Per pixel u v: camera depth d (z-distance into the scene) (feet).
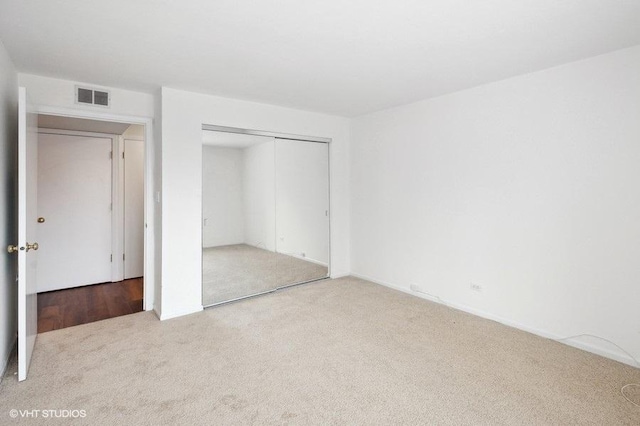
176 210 10.46
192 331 9.41
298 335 9.15
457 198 11.00
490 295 10.26
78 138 13.70
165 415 5.91
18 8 5.78
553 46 7.43
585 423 5.72
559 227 8.72
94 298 12.47
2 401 6.24
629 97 7.52
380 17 6.16
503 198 9.82
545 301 9.05
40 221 12.62
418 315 10.59
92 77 9.29
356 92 10.88
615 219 7.82
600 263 8.07
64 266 13.55
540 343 8.68
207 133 11.76
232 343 8.67
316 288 13.46
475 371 7.34
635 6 5.77
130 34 6.79
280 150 13.70
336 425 5.68
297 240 14.49
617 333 7.85
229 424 5.70
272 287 13.38
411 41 7.16
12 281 8.26
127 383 6.87
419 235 12.30
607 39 7.07
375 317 10.43
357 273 15.12
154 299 11.22
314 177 14.74
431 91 10.82
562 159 8.59
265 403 6.25
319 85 10.12
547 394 6.52
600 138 7.96
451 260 11.29
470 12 6.00
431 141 11.69
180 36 6.88
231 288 12.80
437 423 5.73
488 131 10.07
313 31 6.70
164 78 9.39
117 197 14.57
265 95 11.18
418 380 7.00
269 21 6.29
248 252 13.19
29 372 7.23
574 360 7.82
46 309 11.28
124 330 9.48
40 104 9.11
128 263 14.99
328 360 7.81
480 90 10.21
